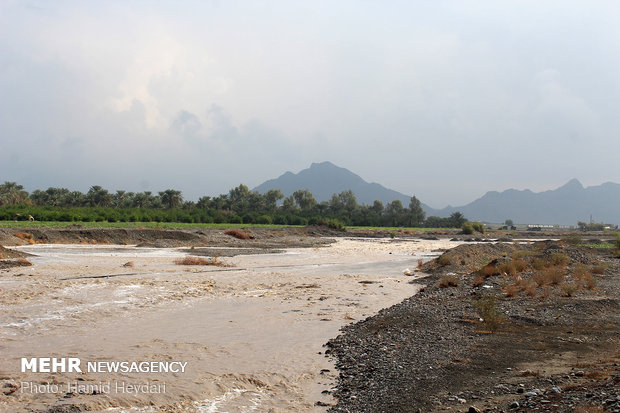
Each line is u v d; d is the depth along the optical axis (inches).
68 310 710.5
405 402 344.2
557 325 597.3
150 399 365.1
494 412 304.8
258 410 347.9
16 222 2987.2
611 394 298.8
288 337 576.7
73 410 331.9
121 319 663.8
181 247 2148.1
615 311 672.4
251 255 1878.7
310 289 993.5
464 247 1656.0
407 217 6835.6
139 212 4192.9
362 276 1242.6
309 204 7106.3
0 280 995.9
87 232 2226.9
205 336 575.2
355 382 406.3
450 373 408.5
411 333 574.6
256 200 6668.3
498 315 608.4
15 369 430.3
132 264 1337.4
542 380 367.2
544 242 2369.6
